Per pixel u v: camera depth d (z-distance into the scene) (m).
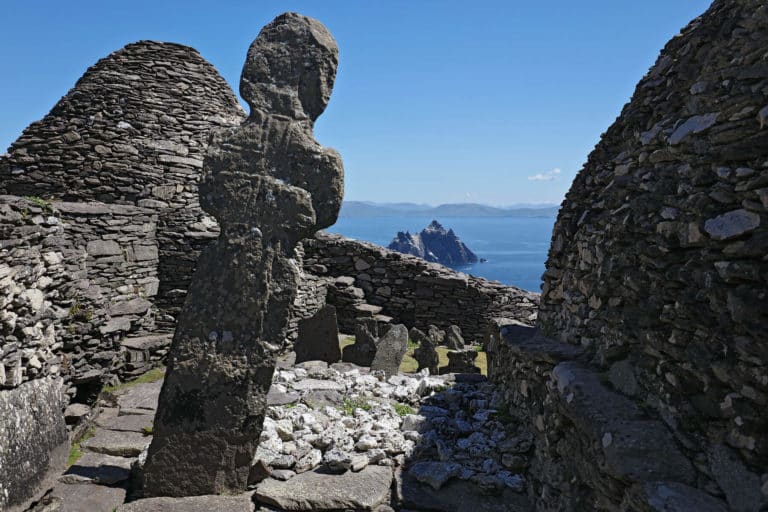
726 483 2.82
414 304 14.03
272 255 4.70
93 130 11.89
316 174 4.77
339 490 4.30
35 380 5.12
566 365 4.34
